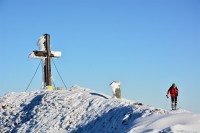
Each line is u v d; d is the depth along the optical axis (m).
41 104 29.22
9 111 30.53
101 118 24.19
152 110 22.22
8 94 33.78
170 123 19.38
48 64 34.44
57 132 25.00
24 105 30.69
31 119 27.72
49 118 26.80
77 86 32.16
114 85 27.84
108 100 26.36
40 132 25.50
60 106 27.86
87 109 26.14
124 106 24.14
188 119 19.70
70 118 25.86
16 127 27.80
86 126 24.31
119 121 22.56
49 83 34.31
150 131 18.86
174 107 26.53
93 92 29.61
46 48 34.44
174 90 26.53
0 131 28.34
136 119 21.48
